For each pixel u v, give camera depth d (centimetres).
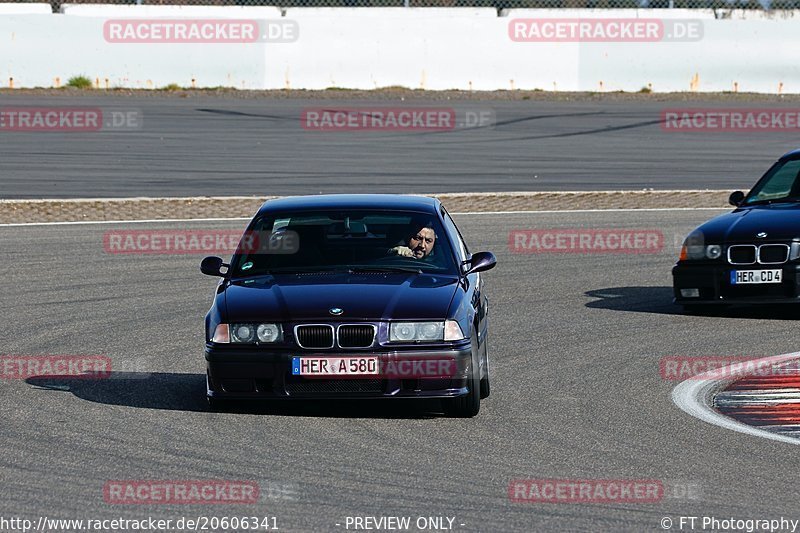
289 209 3127
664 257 5406
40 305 4219
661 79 10819
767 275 4019
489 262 3016
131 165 7512
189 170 7388
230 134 8688
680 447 2486
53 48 10044
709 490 2188
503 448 2467
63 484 2184
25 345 3588
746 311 4262
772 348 3594
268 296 2775
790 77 10912
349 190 6800
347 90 10488
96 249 5322
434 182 7175
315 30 10406
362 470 2289
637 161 8094
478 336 2848
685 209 6594
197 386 3056
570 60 10756
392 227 3069
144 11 10250
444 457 2391
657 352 3550
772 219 4144
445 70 10612
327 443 2486
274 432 2570
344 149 8250
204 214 6169
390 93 10419
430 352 2642
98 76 10181
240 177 7188
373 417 2727
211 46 10325
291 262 2984
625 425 2678
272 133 8775
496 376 3234
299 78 10444
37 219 5972
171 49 10269
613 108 10175
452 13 10744
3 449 2417
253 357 2658
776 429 2638
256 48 10381
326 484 2197
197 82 10350
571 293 4603
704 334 3828
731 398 2959
